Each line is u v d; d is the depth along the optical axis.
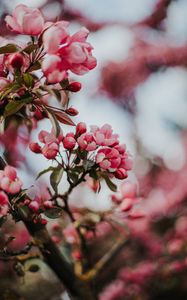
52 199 0.72
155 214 1.74
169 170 2.26
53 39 0.62
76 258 0.85
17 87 0.64
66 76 0.64
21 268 0.77
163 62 2.40
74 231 0.87
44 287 1.43
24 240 1.08
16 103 0.65
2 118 0.67
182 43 2.39
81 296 0.80
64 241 0.91
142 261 1.66
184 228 1.59
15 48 0.64
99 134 0.68
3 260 0.75
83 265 0.84
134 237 1.55
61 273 0.79
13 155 0.87
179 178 2.12
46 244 0.76
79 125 0.69
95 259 1.54
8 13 1.00
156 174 2.27
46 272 1.28
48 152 0.68
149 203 1.75
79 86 0.67
